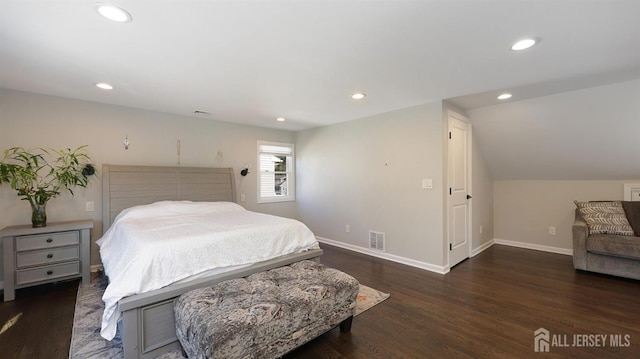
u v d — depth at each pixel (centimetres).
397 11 161
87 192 350
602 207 361
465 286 306
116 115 371
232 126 483
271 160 543
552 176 440
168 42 198
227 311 169
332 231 498
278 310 173
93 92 315
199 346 155
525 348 196
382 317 241
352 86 293
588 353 190
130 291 183
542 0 152
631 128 319
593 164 385
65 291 292
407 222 385
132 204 369
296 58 225
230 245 240
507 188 491
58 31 182
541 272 351
